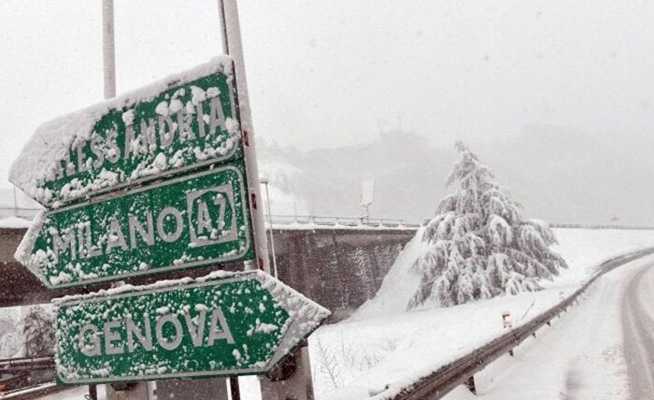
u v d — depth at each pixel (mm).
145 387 3863
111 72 4930
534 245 35906
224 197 3432
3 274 24281
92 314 3891
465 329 20594
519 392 7371
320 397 4715
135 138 3857
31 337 32344
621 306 19781
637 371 8180
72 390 17312
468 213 36688
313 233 40875
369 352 20281
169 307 3537
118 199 3885
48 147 4297
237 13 4031
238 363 3246
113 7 5094
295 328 3100
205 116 3555
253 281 3248
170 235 3613
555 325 16797
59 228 4195
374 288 46938
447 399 7152
